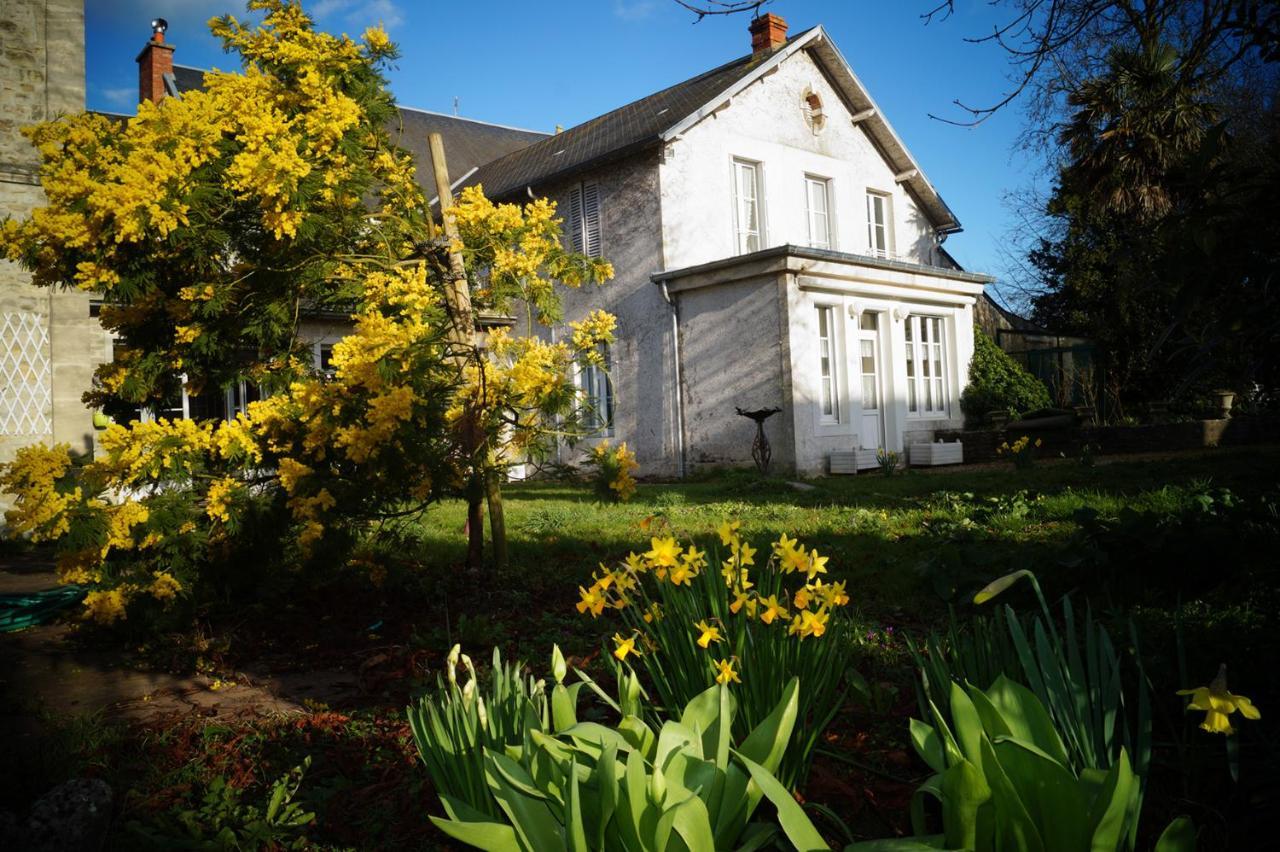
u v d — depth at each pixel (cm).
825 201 1847
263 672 412
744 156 1684
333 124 481
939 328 1762
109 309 530
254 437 490
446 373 559
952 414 1744
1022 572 220
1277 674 265
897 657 354
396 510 546
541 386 543
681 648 246
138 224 422
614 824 164
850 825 220
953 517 732
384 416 462
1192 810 212
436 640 411
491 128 2612
